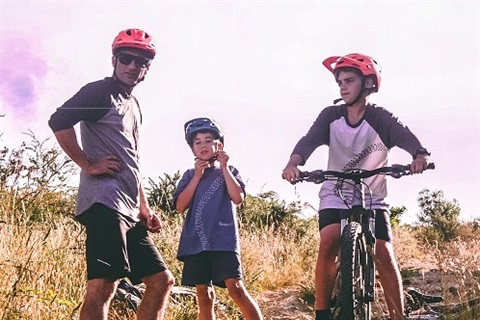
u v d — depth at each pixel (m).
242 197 5.47
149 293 4.96
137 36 4.89
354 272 4.68
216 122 5.62
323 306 5.10
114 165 4.71
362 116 5.37
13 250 6.36
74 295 6.32
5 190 8.46
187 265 5.43
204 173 5.56
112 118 4.80
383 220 5.37
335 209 5.25
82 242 7.25
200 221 5.38
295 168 5.19
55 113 4.65
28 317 5.46
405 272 9.51
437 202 18.59
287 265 11.34
